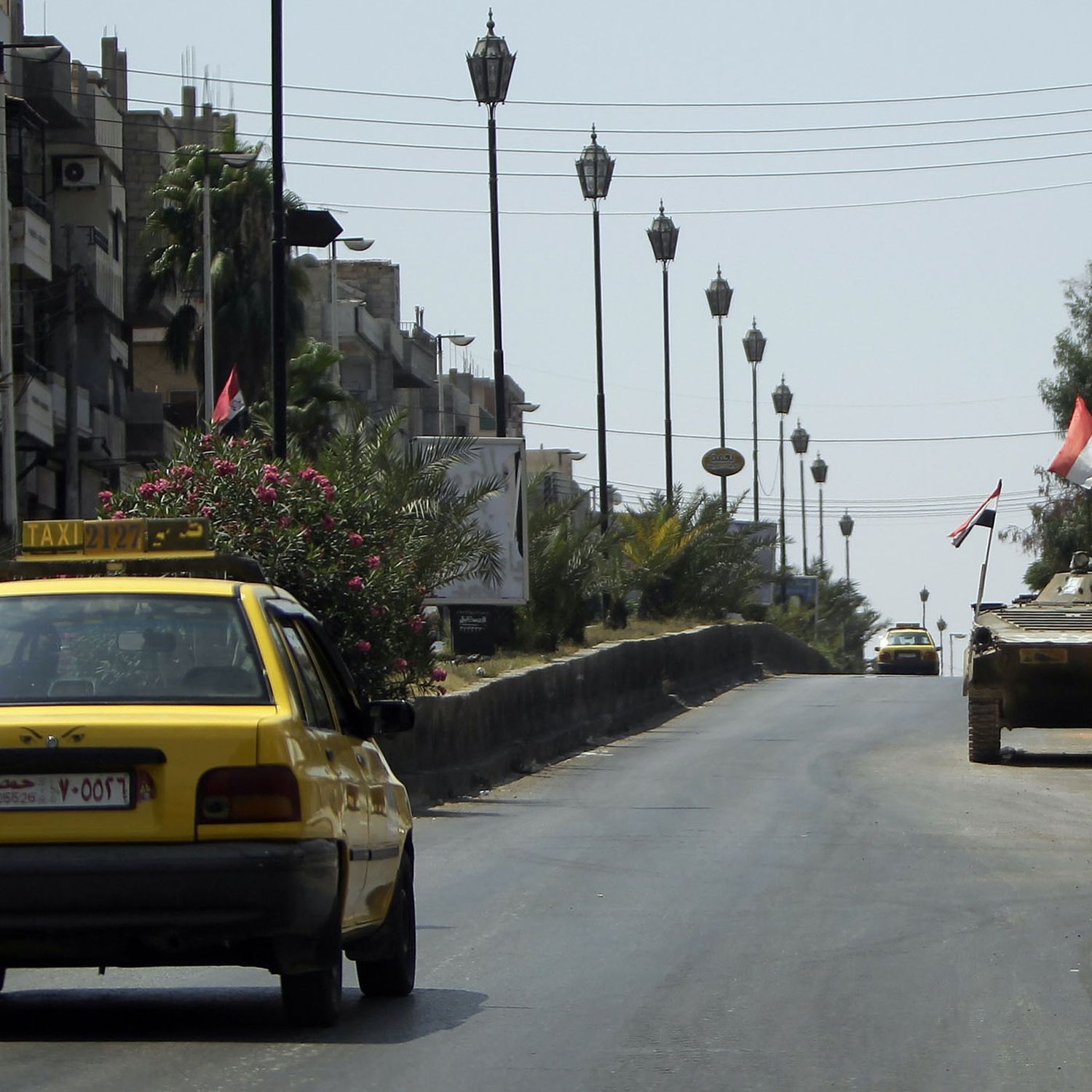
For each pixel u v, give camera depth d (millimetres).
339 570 66375
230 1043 27266
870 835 57000
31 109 145375
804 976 33281
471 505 83750
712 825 60312
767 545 176750
